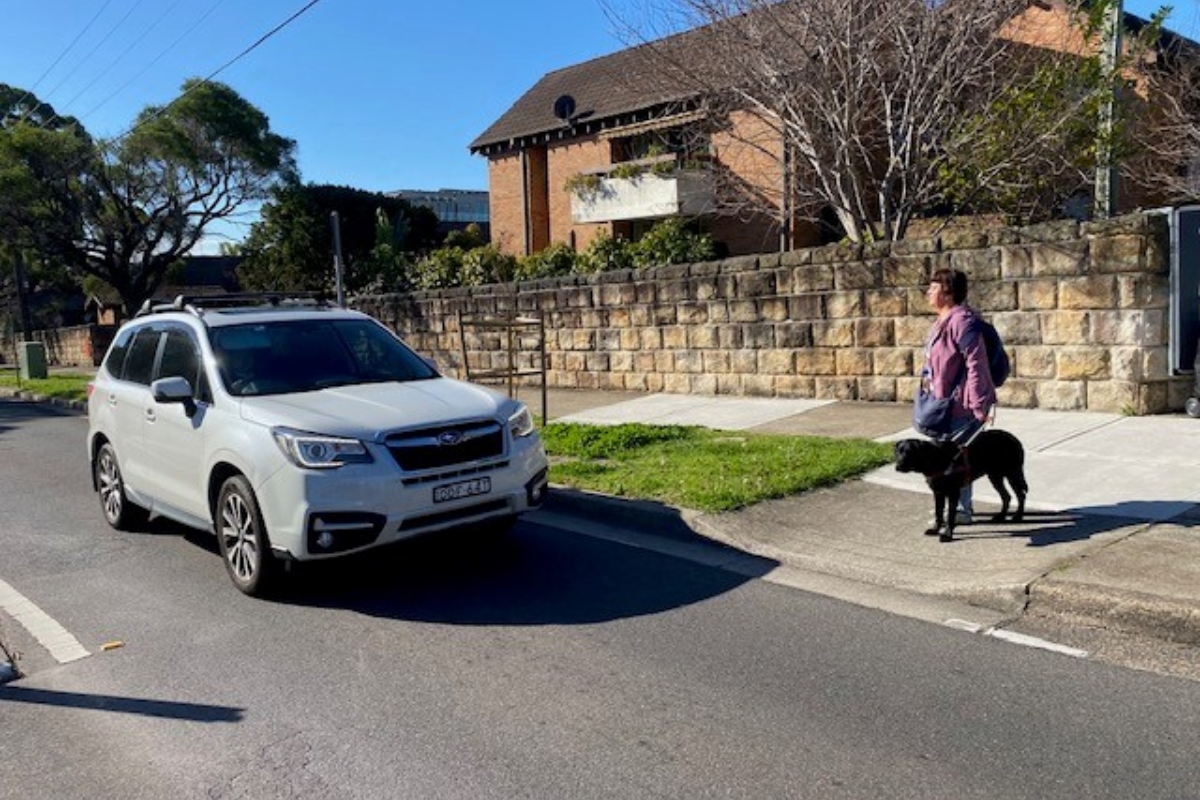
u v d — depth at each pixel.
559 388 15.22
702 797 3.51
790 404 11.57
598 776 3.69
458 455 5.99
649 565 6.47
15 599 6.33
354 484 5.63
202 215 38.94
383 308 18.78
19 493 10.24
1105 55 11.66
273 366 6.85
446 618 5.61
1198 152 13.57
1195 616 4.61
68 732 4.30
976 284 9.99
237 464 6.02
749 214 19.14
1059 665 4.50
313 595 6.12
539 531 7.50
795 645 4.92
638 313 13.75
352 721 4.27
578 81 29.16
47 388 23.56
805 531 6.68
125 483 7.83
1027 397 9.73
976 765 3.63
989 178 12.20
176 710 4.48
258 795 3.67
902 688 4.34
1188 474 6.95
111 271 39.16
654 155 23.14
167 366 7.34
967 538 6.18
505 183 29.48
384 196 36.88
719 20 13.11
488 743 4.01
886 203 12.79
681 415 11.66
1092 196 14.10
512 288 15.78
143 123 36.00
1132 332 8.94
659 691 4.44
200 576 6.68
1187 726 3.86
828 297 11.41
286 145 38.62
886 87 12.95
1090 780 3.49
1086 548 5.66
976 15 11.85
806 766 3.69
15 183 34.25
